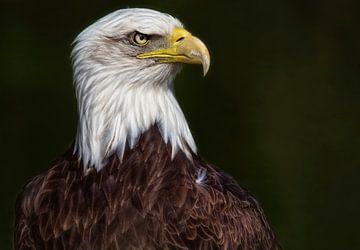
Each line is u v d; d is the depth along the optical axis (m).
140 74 10.21
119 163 10.24
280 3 22.94
